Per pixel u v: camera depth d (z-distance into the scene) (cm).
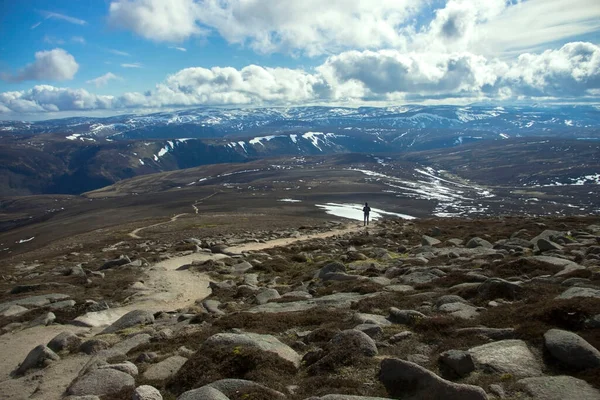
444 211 19525
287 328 1434
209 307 1973
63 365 1409
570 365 901
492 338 1086
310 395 913
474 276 1700
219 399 871
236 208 16825
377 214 17662
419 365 982
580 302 1106
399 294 1664
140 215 16050
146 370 1208
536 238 2689
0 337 1836
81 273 3089
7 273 3703
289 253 3550
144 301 2302
